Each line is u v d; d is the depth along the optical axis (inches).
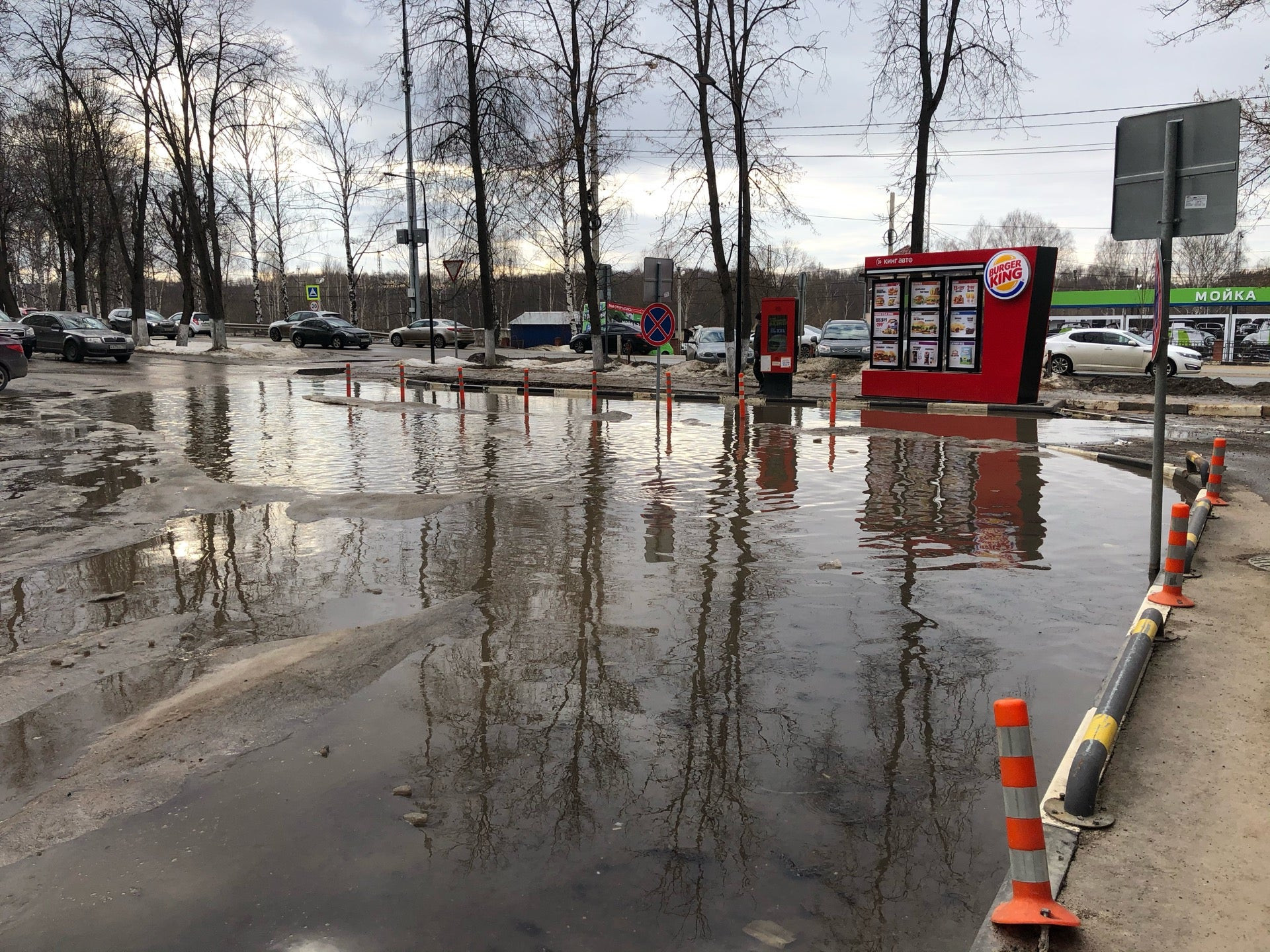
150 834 148.9
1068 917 116.3
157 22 1406.3
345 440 615.2
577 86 1131.9
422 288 2490.2
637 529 360.8
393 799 159.6
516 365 1348.4
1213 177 250.1
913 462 529.3
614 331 1633.9
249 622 250.7
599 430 679.1
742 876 137.6
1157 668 206.4
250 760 173.9
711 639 237.6
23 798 160.9
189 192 1480.1
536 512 391.2
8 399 853.8
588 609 262.1
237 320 4099.4
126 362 1316.4
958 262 814.5
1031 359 798.5
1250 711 182.7
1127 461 520.1
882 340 876.6
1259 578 276.1
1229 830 140.9
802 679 211.8
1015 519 379.2
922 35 967.0
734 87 1014.4
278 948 121.4
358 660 222.2
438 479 467.8
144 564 306.8
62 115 1835.6
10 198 1918.1
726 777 167.3
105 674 214.8
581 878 137.2
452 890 134.2
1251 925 118.5
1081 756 148.4
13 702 199.3
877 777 167.2
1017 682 209.9
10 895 133.2
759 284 1192.2
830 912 129.3
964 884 135.7
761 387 983.6
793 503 411.8
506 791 162.6
